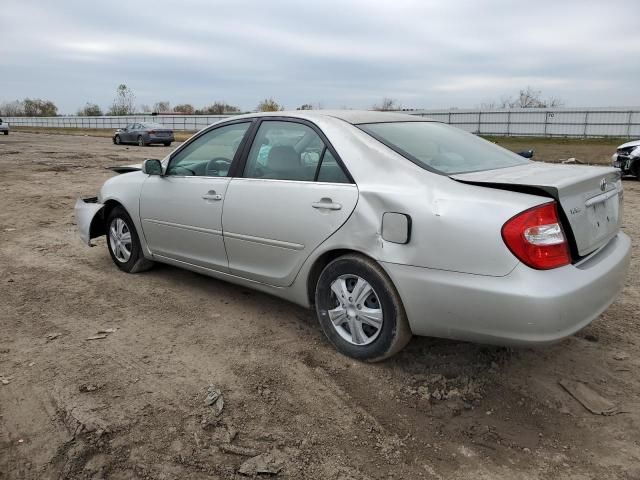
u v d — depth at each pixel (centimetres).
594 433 285
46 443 271
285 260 380
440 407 307
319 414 300
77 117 6850
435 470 258
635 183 1294
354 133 358
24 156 2048
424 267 302
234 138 431
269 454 266
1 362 354
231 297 476
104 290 495
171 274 541
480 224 283
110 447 268
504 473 256
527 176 313
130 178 524
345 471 256
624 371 345
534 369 346
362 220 327
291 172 378
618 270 320
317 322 421
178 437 277
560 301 272
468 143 398
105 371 343
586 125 3981
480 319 288
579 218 298
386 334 331
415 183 315
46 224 791
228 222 413
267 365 353
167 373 341
